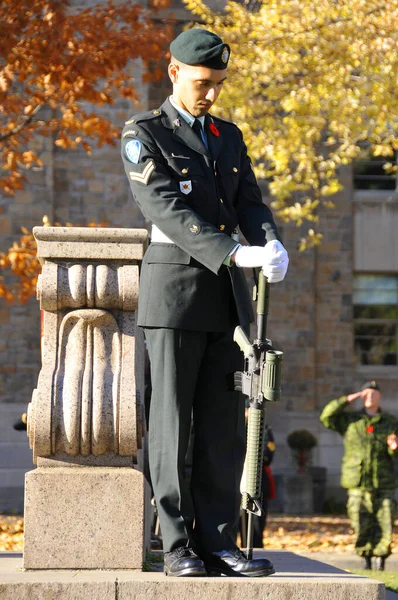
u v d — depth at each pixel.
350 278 35.09
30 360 31.78
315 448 33.66
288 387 34.19
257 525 16.48
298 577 6.63
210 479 7.10
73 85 19.88
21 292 21.47
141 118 7.08
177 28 31.66
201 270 6.99
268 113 24.06
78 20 19.50
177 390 6.98
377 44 22.59
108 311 7.53
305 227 34.75
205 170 7.08
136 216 32.53
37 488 7.08
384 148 24.42
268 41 23.03
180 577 6.58
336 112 23.38
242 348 6.81
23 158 21.42
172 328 6.96
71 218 32.22
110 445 7.20
